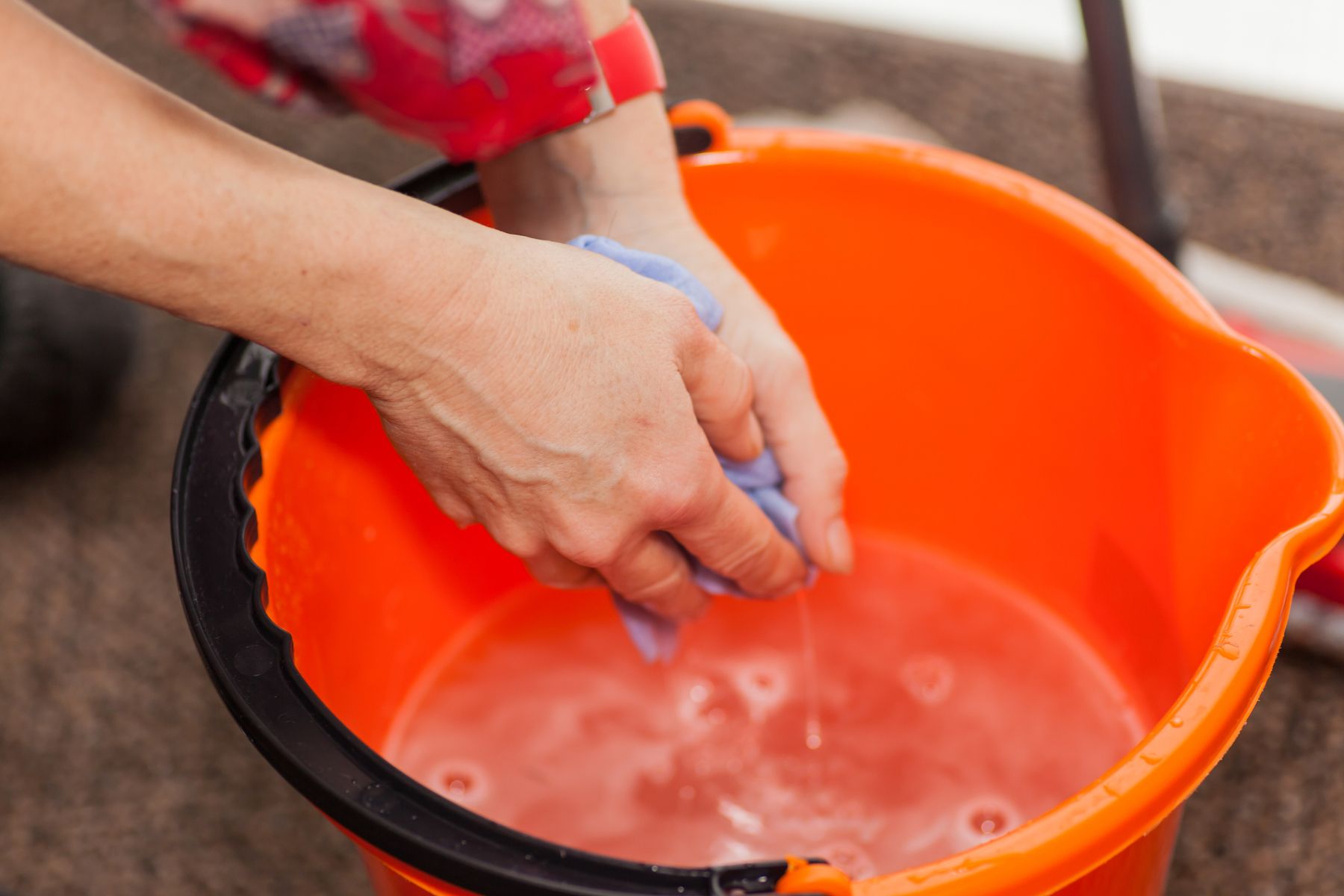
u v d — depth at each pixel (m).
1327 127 1.36
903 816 0.70
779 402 0.61
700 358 0.50
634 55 0.58
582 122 0.59
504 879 0.37
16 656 1.00
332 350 0.44
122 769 0.92
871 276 0.74
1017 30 1.54
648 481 0.48
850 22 1.58
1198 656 0.61
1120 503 0.69
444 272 0.43
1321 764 0.85
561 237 0.62
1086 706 0.73
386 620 0.72
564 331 0.45
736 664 0.79
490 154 0.43
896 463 0.81
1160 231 0.92
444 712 0.76
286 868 0.85
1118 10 0.85
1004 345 0.72
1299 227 1.23
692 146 0.70
